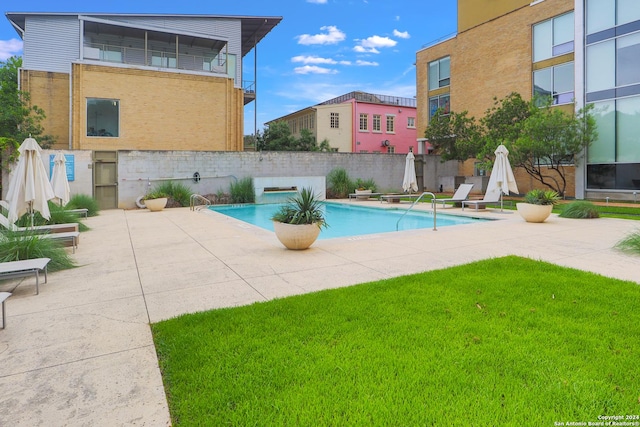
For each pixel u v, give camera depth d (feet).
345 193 66.85
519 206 34.45
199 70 75.36
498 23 72.28
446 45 83.30
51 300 13.99
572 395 7.54
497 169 42.75
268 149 105.09
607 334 10.24
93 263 19.94
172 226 33.99
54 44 77.71
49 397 7.79
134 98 66.08
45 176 22.81
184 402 7.47
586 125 52.75
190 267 18.84
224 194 59.93
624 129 51.75
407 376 8.27
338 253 21.52
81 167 50.72
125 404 7.55
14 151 43.11
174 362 9.06
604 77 53.72
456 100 81.00
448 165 82.79
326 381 8.12
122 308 13.12
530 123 53.83
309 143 107.96
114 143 64.69
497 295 13.58
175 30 69.46
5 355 9.64
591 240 24.82
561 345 9.65
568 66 61.67
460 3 84.38
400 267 18.15
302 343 9.96
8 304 13.58
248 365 8.81
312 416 6.97
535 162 61.82
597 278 15.60
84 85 62.59
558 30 63.10
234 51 86.07
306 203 22.81
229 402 7.47
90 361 9.32
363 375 8.36
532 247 22.65
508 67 70.64
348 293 13.99
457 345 9.71
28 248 18.25
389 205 53.47
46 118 70.33
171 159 56.49
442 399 7.47
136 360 9.37
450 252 21.42
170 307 13.19
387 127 119.03
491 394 7.63
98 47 66.69
